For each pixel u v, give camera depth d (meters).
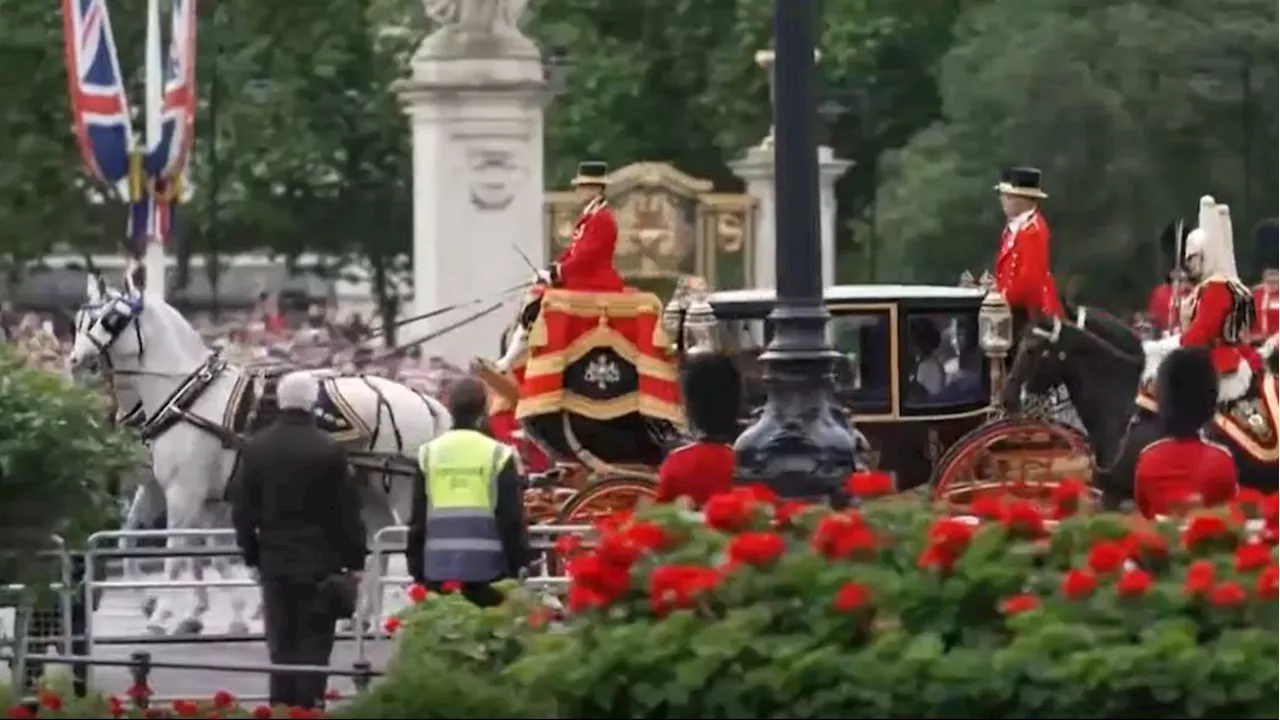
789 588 56.88
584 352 96.75
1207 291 92.12
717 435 73.81
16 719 63.75
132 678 80.75
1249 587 57.34
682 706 55.81
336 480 77.12
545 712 56.88
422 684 57.91
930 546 57.12
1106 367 96.00
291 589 77.06
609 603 58.25
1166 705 54.97
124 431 85.62
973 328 95.50
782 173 73.06
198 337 103.81
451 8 160.12
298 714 61.62
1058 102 199.12
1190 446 70.12
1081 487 68.31
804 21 72.69
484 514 76.31
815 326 72.94
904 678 54.91
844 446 72.56
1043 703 54.78
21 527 79.12
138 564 104.44
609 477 93.75
